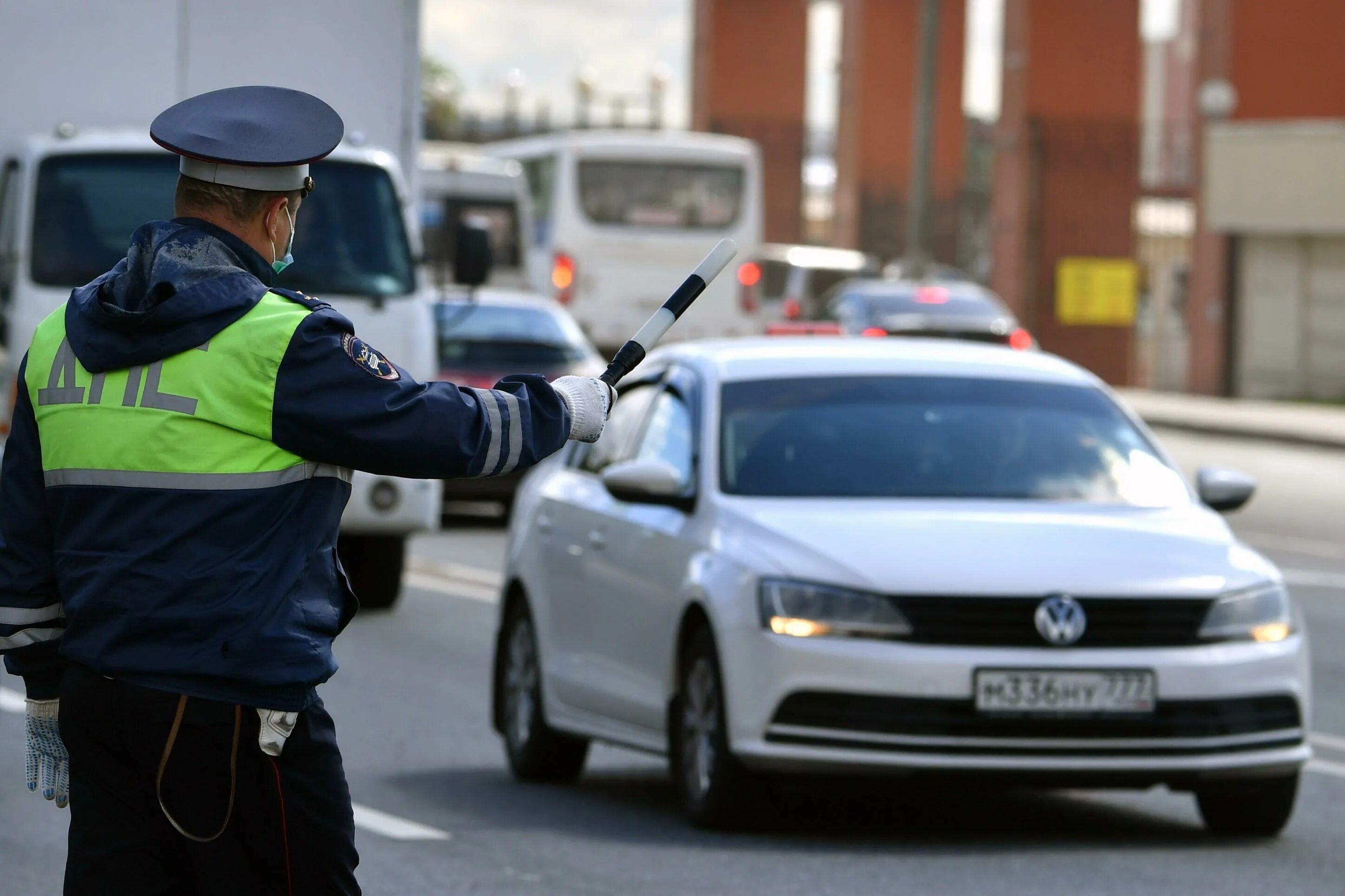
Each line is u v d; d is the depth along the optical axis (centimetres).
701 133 18562
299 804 1135
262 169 1124
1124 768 2173
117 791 1141
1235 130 12512
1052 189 14338
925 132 11025
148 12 3862
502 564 5022
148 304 1105
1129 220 14388
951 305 8594
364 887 2025
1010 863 2142
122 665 1108
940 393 2567
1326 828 2388
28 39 3888
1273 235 12469
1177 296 17662
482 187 10338
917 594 2180
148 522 1105
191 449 1102
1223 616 2233
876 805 2495
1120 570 2223
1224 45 12775
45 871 2123
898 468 2441
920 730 2155
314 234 3950
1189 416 10400
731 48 18512
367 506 3984
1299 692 2255
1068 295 14350
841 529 2273
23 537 1158
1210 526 2394
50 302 3825
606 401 1191
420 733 3006
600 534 2589
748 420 2494
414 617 4138
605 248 10094
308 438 1107
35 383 1144
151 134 1124
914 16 18012
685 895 1983
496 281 10312
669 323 1241
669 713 2377
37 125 3922
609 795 2603
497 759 2848
